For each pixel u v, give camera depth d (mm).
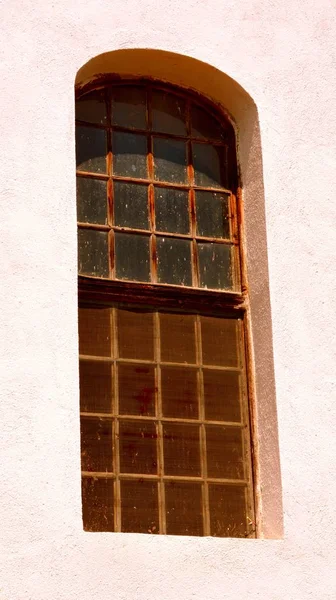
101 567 9570
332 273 11055
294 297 10883
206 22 11328
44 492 9578
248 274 11125
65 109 10531
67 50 10711
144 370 10648
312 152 11328
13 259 10000
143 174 11172
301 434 10539
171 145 11344
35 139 10352
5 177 10172
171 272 11000
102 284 10719
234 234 11273
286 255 10977
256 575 9992
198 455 10602
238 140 11477
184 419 10641
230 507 10562
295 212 11109
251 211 11211
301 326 10820
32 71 10516
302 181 11211
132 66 11219
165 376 10688
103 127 11148
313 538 10273
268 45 11492
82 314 10602
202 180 11328
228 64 11289
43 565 9438
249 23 11484
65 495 9633
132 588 9609
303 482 10430
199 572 9820
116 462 10367
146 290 10836
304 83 11516
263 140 11203
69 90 10602
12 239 10047
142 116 11312
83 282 10648
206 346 10867
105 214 10938
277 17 11609
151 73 11328
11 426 9633
